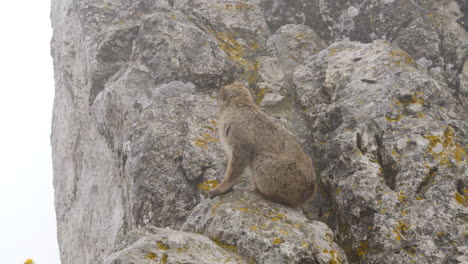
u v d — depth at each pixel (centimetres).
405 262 866
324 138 1119
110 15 1416
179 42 1303
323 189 1048
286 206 962
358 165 992
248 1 1482
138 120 1196
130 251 772
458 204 917
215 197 973
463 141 1017
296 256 822
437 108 1082
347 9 1448
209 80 1280
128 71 1296
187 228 963
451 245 871
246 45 1386
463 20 1301
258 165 970
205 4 1430
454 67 1263
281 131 998
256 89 1290
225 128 1024
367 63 1215
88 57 1375
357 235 931
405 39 1330
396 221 912
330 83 1220
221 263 785
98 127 1372
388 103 1080
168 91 1245
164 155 1116
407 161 980
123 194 1224
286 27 1468
